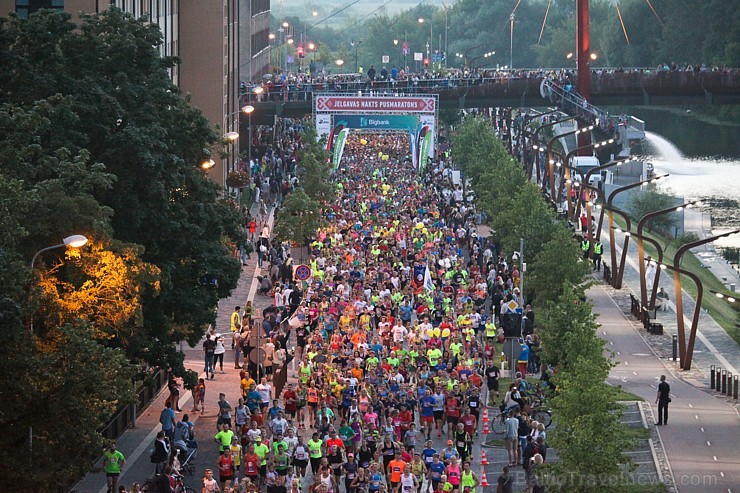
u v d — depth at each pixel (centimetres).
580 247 15700
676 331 14575
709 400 11369
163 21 17600
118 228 9169
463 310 12750
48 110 7944
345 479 8425
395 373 10281
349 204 18988
